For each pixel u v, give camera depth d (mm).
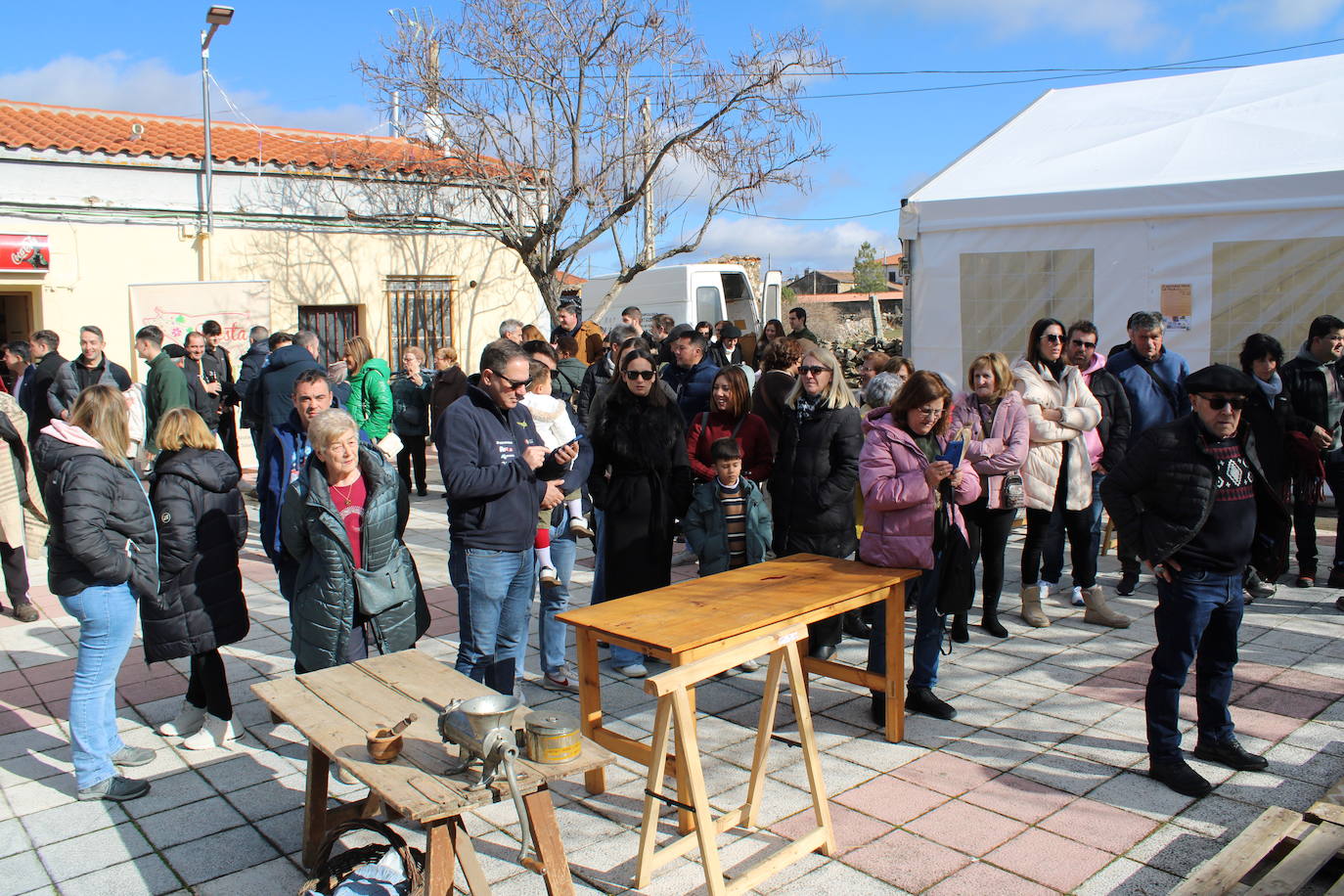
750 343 13711
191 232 12883
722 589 4258
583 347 10273
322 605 3971
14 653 6086
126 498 4105
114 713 4410
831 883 3400
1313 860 3209
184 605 4391
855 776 4219
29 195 11867
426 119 14141
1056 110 10414
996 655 5652
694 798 3191
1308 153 7914
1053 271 8719
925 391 4574
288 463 4555
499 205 14648
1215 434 3846
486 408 4402
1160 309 8289
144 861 3676
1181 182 8047
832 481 5418
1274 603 6430
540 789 2973
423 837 3777
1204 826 3711
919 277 9383
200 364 10508
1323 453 6605
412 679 3664
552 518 5301
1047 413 5938
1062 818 3797
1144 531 4012
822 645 5449
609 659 5785
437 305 14891
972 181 9305
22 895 3455
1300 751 4301
